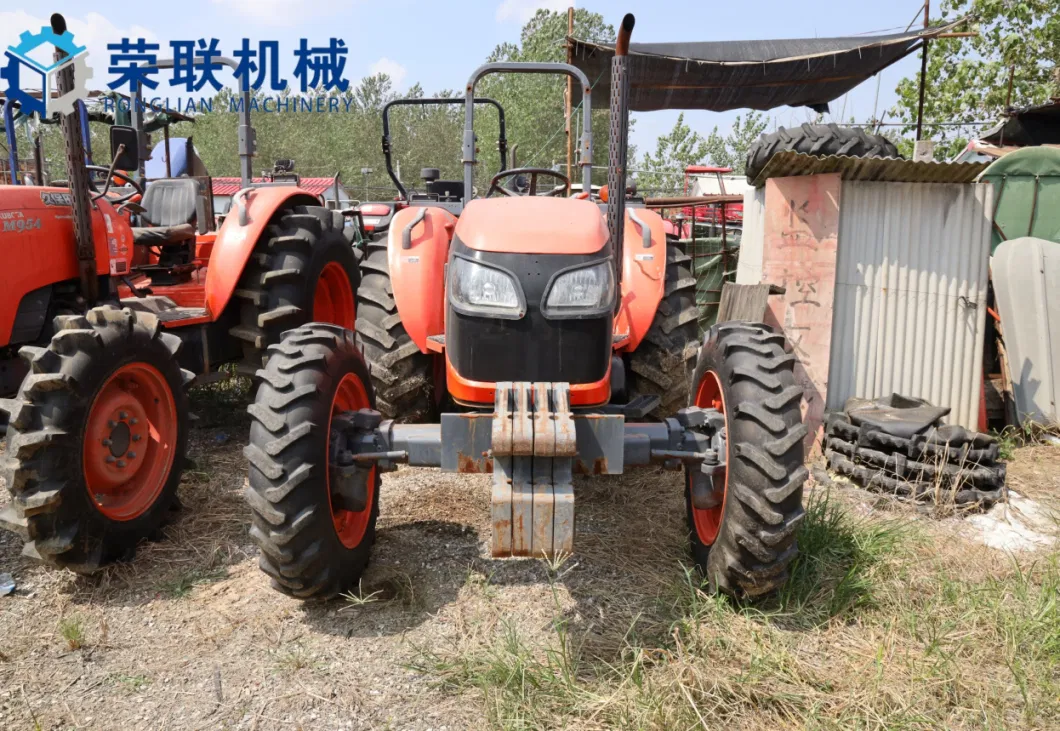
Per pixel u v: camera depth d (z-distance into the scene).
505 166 5.84
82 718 2.12
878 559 2.96
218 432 4.61
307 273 4.39
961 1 14.03
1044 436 4.62
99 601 2.75
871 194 4.44
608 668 2.31
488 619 2.59
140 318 3.18
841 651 2.44
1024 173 5.94
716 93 8.55
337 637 2.50
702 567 2.76
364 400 2.86
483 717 2.12
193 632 2.54
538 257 2.52
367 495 2.78
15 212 3.21
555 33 28.17
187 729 2.08
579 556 3.03
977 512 3.64
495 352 2.52
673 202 7.00
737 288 4.46
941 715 2.15
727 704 2.16
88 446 2.84
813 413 4.43
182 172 6.92
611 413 2.79
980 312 4.45
